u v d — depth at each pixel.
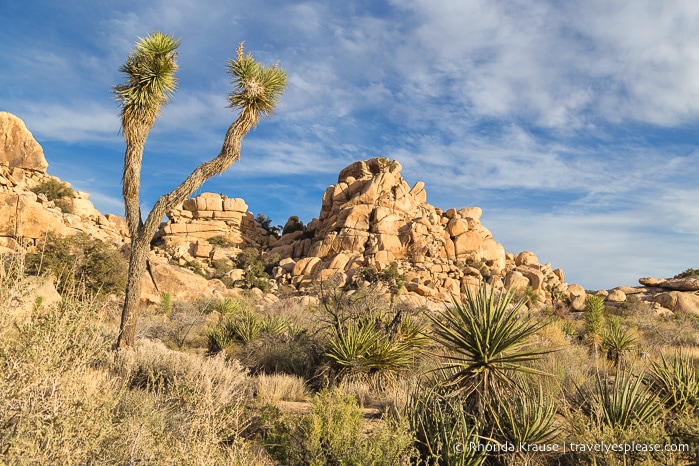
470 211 74.19
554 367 8.70
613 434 4.71
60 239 22.05
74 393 3.50
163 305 22.64
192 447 3.64
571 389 7.36
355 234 66.12
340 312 11.48
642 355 12.65
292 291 61.25
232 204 79.19
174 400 5.52
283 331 14.12
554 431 5.03
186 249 70.62
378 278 53.56
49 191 51.41
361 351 9.16
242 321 14.66
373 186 70.50
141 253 10.76
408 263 62.19
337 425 4.47
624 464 4.34
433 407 5.15
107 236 49.69
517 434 4.94
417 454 4.37
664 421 5.34
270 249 77.94
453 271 61.03
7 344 3.42
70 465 2.94
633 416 5.40
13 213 27.12
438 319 6.21
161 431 4.01
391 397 7.57
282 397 8.35
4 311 3.48
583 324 23.05
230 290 42.03
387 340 9.51
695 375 6.73
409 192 75.62
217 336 14.02
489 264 67.31
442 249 66.25
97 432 3.35
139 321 15.91
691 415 5.21
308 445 4.37
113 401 3.89
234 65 11.94
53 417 3.16
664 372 6.75
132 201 11.47
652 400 5.55
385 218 67.38
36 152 52.84
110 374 7.10
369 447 4.34
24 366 3.30
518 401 5.44
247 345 11.98
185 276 31.33
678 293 54.66
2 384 3.17
